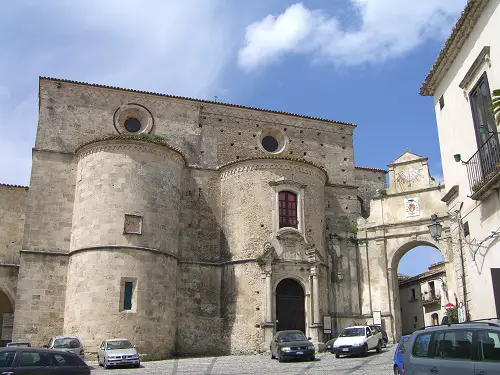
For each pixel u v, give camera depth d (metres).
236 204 36.78
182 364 27.70
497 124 16.56
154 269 32.19
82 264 31.72
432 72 22.23
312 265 35.62
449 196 21.38
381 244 40.84
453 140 20.92
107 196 32.62
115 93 38.25
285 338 28.88
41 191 34.56
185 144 38.88
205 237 37.03
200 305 35.12
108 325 30.17
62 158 35.62
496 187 16.98
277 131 42.00
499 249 17.08
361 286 40.34
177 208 35.41
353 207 42.53
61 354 16.50
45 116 36.12
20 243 35.38
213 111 40.56
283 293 35.19
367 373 20.50
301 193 37.16
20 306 32.06
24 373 15.53
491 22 17.41
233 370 23.67
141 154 33.94
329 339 35.72
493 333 11.48
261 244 35.34
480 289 18.55
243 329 33.84
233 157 39.91
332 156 43.22
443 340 12.75
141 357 30.02
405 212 41.06
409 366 13.53
